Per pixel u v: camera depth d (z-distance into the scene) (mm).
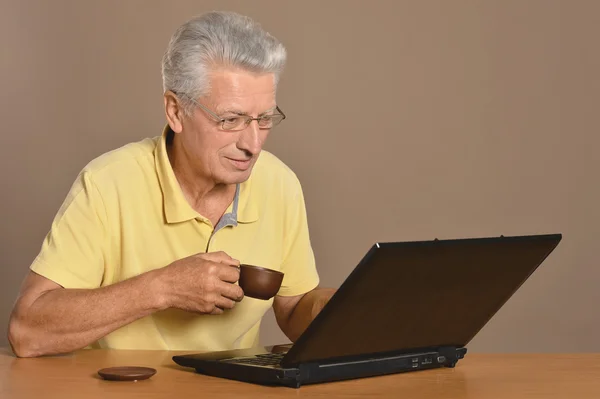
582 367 1776
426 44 4445
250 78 1945
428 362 1729
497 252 1594
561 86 4410
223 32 1952
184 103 2002
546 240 1660
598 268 4402
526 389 1533
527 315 4430
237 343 2355
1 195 4461
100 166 2203
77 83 4465
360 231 4477
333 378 1574
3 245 4461
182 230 2213
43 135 4469
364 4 4453
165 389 1494
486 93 4430
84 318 1856
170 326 2229
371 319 1531
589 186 4402
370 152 4465
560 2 4398
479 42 4434
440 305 1624
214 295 1807
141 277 1870
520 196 4434
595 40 4387
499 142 4430
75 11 4469
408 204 4461
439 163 4445
